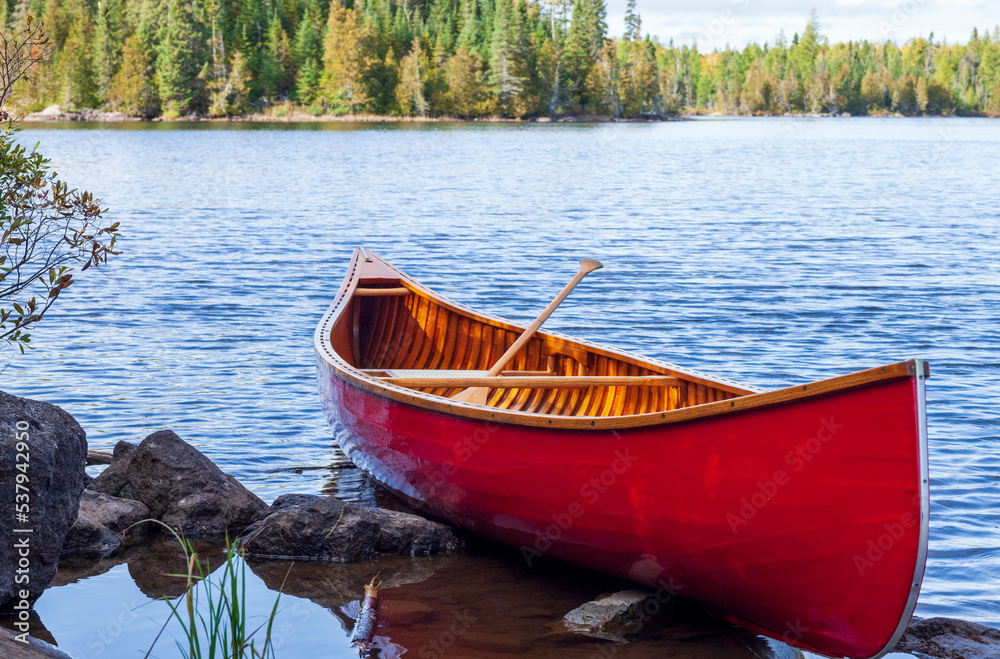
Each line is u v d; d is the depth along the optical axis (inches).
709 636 183.0
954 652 167.9
